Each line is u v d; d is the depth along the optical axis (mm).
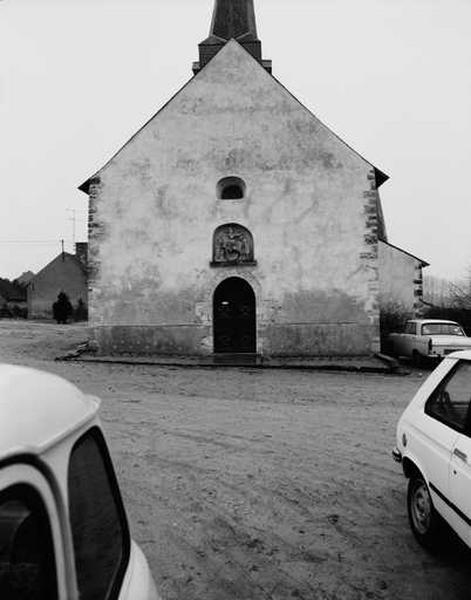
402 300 20422
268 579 3754
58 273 54375
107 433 7715
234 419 8773
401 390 11930
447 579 3744
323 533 4469
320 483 5660
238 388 12000
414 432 4352
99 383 12398
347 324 17078
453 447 3658
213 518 4766
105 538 1770
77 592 1464
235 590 3609
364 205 17266
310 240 17312
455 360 4320
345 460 6480
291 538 4379
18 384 1537
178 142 17797
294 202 17453
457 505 3443
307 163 17484
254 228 17469
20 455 1286
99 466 1846
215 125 17766
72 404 1722
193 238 17594
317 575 3807
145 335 17516
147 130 17891
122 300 17625
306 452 6816
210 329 17344
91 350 17625
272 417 8961
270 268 17359
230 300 17750
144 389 11688
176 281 17531
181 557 4059
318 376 14008
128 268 17656
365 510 4953
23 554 1292
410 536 4406
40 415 1474
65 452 1535
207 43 26594
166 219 17656
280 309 17266
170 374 13977
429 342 15898
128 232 17703
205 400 10500
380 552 4137
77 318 52969
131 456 6602
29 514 1321
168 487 5527
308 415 9156
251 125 17703
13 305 60969
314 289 17219
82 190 18953
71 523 1520
